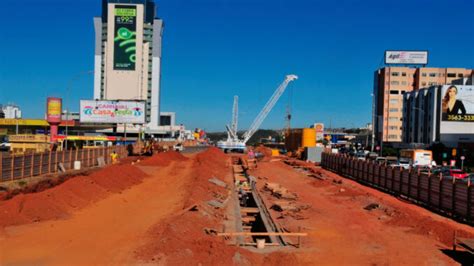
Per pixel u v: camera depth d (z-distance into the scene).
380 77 150.50
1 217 22.08
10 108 162.38
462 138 101.12
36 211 23.72
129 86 173.50
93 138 99.25
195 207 27.36
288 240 22.95
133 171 45.41
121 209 27.62
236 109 122.62
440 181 31.75
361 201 35.69
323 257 19.95
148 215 25.75
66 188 28.72
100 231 21.52
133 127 149.50
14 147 67.00
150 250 17.72
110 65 172.75
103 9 177.25
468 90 101.75
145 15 179.12
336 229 25.77
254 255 19.62
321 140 166.88
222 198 36.47
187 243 19.06
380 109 149.50
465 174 53.25
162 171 54.88
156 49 183.25
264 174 59.56
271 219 28.81
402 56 142.25
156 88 184.25
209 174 49.75
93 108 79.69
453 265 18.95
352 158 56.09
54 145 67.06
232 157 92.69
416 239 23.31
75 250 18.22
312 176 57.16
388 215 29.61
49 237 20.14
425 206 33.91
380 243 22.52
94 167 55.53
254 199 37.59
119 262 16.70
